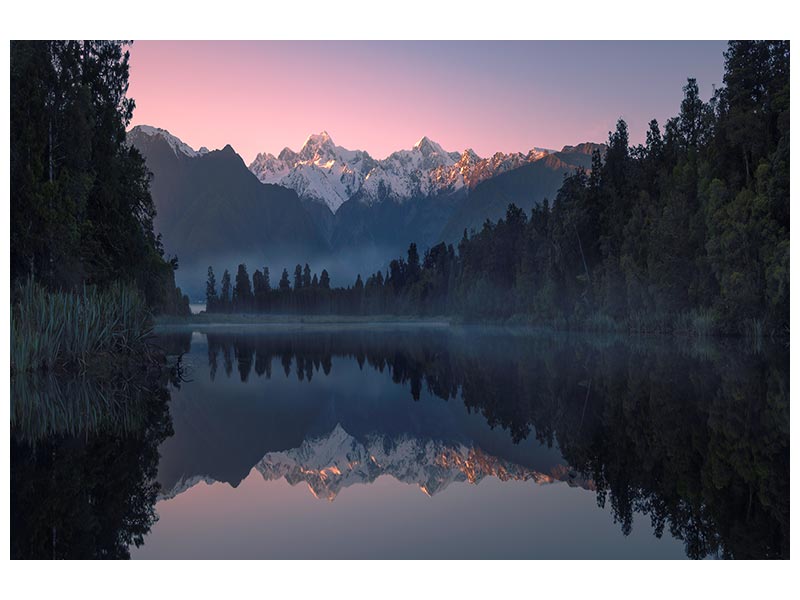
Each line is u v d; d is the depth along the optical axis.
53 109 28.02
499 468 9.52
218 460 10.27
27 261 25.22
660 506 7.39
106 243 32.78
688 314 47.09
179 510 7.57
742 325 41.38
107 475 9.27
